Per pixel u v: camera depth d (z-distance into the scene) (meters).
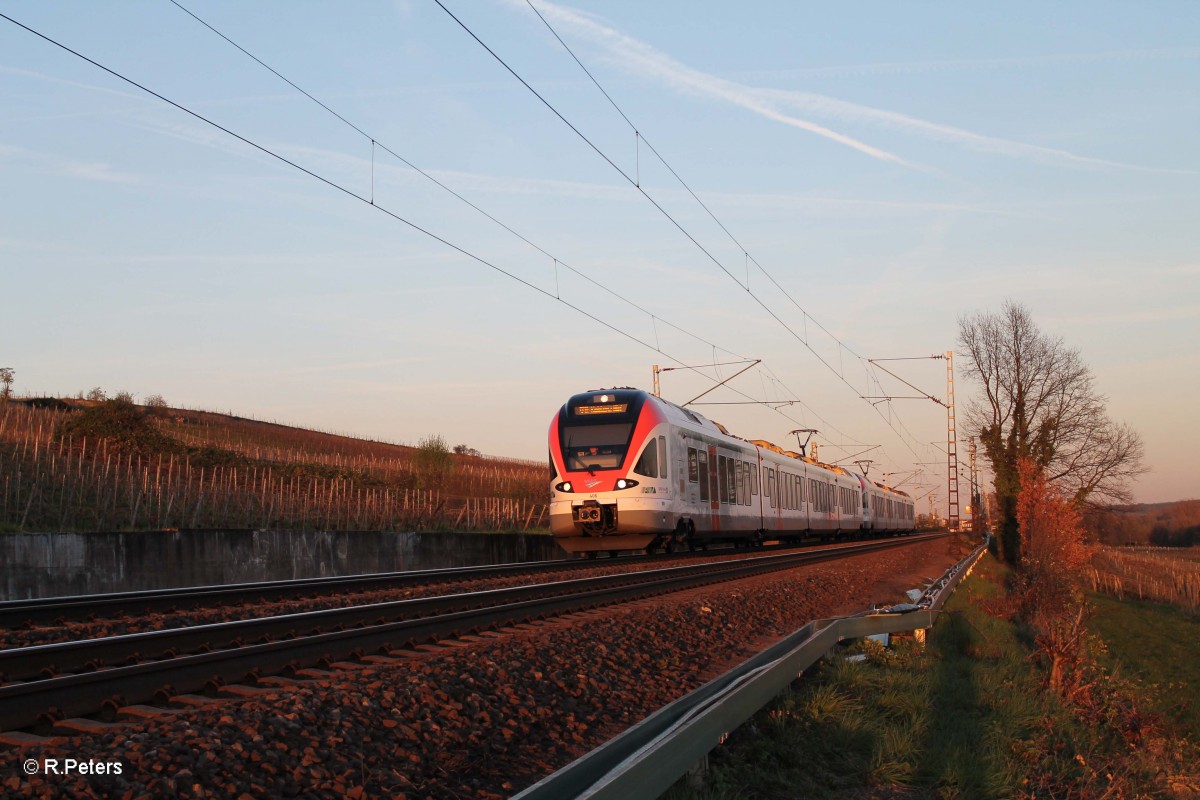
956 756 8.39
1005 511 52.62
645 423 22.81
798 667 9.23
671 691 8.89
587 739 7.18
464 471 52.69
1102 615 34.16
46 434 31.08
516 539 31.19
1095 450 50.06
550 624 11.12
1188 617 37.34
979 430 54.03
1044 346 52.91
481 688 7.57
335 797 5.27
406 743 6.24
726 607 14.00
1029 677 14.27
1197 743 14.58
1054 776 9.03
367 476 38.78
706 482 26.03
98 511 22.95
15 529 19.33
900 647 13.32
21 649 7.18
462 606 12.22
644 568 19.83
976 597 25.50
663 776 5.41
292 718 6.03
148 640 8.26
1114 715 13.16
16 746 5.37
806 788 7.18
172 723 5.77
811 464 40.94
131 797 4.73
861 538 53.75
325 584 14.91
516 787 5.97
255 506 27.86
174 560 19.31
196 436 45.22
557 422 23.36
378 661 8.38
